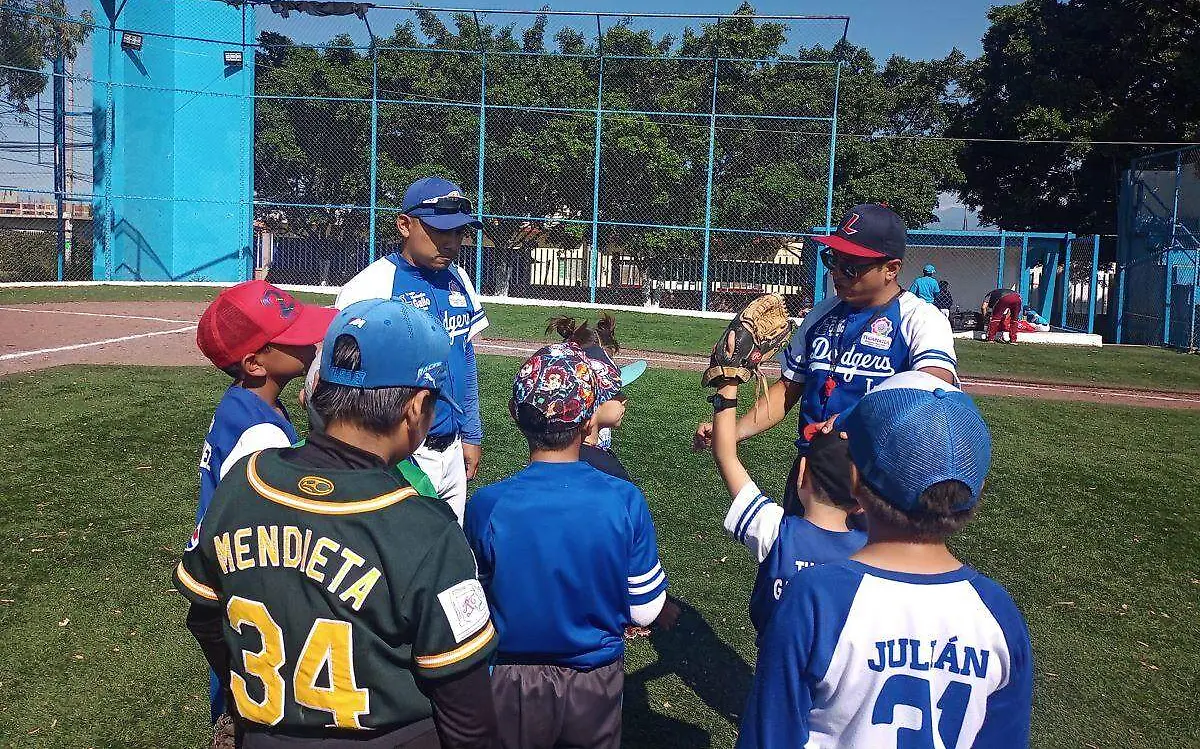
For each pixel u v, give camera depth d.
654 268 20.19
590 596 2.33
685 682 3.75
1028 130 25.33
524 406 2.41
